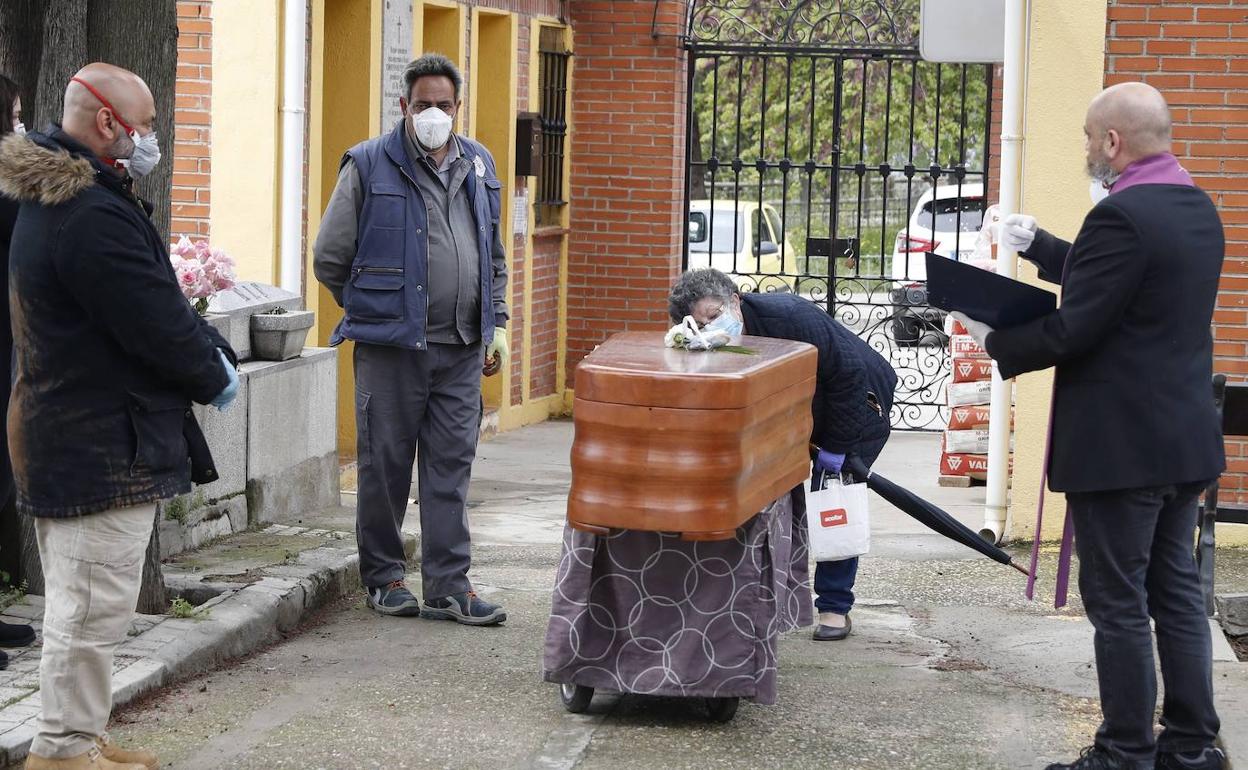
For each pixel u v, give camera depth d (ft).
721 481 18.34
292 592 24.73
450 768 18.43
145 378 16.63
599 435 18.67
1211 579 24.86
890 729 20.24
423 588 25.46
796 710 20.98
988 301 17.92
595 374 18.57
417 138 24.94
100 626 16.62
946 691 22.09
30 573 23.20
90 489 16.33
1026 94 32.50
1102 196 18.28
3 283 19.97
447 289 25.04
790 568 22.49
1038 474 32.83
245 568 26.08
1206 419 17.49
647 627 19.90
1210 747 18.15
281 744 19.10
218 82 36.19
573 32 53.98
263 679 21.76
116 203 16.29
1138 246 17.01
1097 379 17.42
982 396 41.60
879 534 34.50
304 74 37.32
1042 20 31.99
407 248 24.81
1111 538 17.49
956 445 41.73
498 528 35.83
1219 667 22.15
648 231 54.39
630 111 54.03
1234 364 32.27
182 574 25.49
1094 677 22.93
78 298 16.07
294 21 36.29
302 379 31.65
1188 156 32.09
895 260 75.15
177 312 16.49
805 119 107.86
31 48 23.77
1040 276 19.56
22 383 16.46
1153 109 17.53
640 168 54.19
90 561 16.51
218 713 20.16
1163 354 17.30
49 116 22.31
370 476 25.32
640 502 18.45
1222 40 31.73
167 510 26.78
